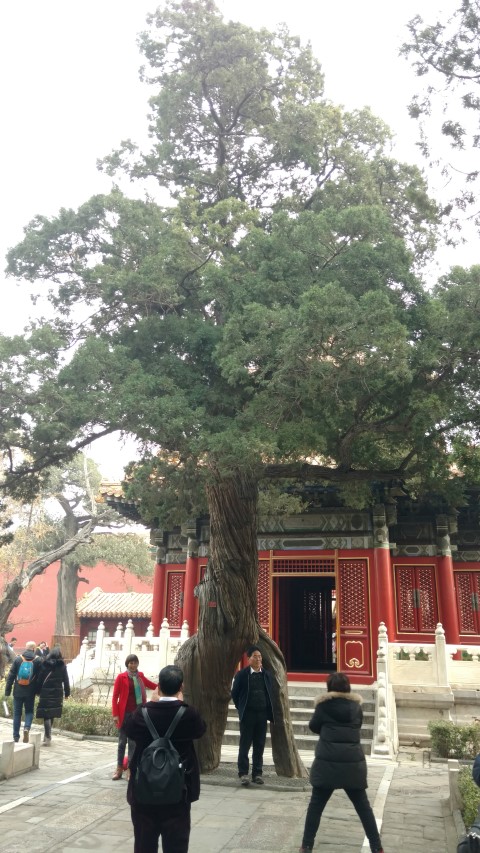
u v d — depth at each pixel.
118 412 10.41
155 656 20.00
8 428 11.31
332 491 21.73
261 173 16.20
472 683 17.72
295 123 15.02
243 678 11.20
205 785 10.74
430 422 10.39
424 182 14.28
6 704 19.67
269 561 22.59
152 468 11.56
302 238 11.55
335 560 21.94
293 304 11.38
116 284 11.94
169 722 5.49
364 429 11.35
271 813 9.00
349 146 15.35
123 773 11.52
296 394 10.28
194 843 7.65
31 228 13.08
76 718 16.92
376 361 9.71
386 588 21.09
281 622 24.19
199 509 14.81
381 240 11.65
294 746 11.59
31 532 37.78
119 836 7.82
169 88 15.69
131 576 55.16
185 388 11.84
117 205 12.66
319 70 15.95
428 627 21.64
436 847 7.77
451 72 10.50
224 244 13.97
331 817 8.94
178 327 12.33
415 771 13.12
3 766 10.91
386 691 16.33
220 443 9.80
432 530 22.50
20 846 7.43
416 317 10.92
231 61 15.61
